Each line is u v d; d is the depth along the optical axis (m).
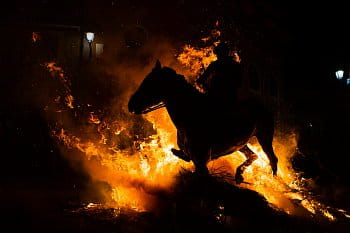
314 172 9.98
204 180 6.02
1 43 14.50
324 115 14.84
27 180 7.88
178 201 6.26
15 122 9.87
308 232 6.21
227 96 6.25
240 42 14.52
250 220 6.13
